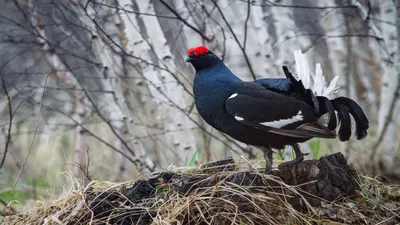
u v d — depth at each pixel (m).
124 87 10.91
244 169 7.29
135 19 10.36
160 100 10.10
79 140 12.28
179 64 12.62
